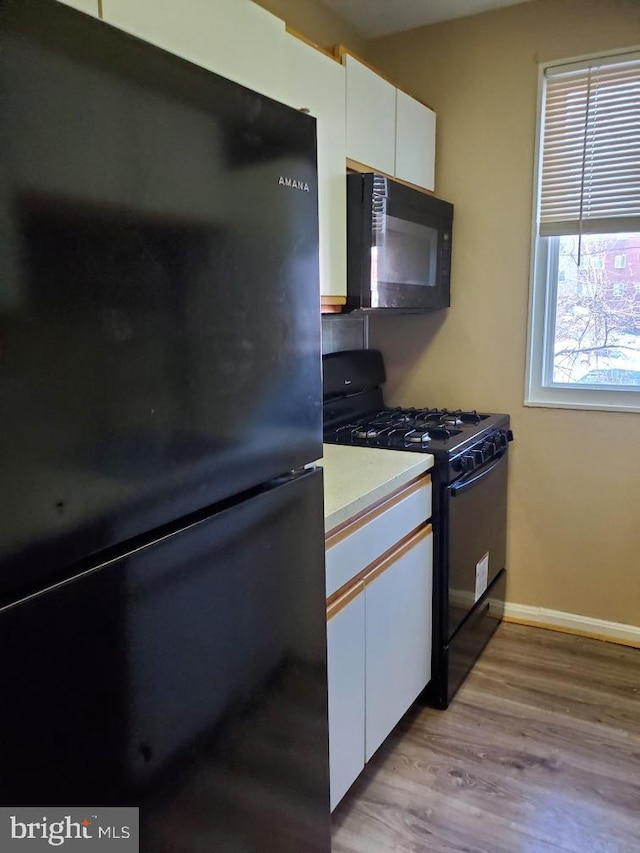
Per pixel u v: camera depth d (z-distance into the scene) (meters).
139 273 0.73
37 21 0.60
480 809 1.68
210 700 0.91
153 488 0.78
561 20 2.25
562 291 2.47
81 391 0.67
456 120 2.48
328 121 1.74
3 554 0.61
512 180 2.42
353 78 1.85
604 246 2.38
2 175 0.58
